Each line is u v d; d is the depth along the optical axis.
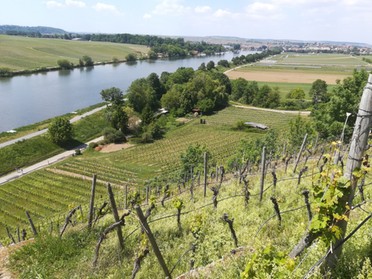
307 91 135.12
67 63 164.75
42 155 71.00
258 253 6.49
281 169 20.95
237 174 23.09
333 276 5.93
